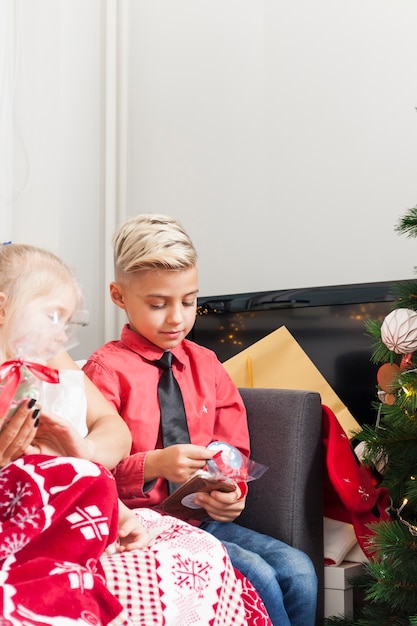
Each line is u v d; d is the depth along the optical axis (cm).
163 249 144
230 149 233
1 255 117
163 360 151
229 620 109
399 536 139
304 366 181
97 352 152
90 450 122
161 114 242
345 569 153
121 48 242
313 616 135
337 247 217
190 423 151
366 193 213
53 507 92
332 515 159
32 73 215
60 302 115
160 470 135
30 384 104
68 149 222
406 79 209
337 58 219
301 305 193
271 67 228
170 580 104
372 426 168
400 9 211
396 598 138
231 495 132
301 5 224
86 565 91
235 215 232
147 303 147
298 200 223
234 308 203
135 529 112
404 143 209
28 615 81
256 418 153
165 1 243
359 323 185
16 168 214
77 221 226
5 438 101
